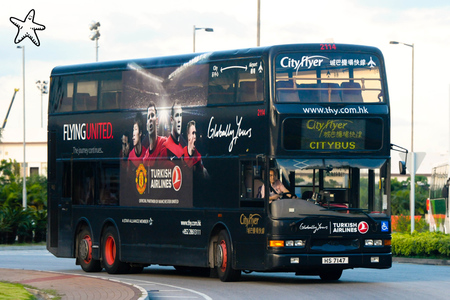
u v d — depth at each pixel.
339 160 19.72
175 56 22.59
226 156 20.67
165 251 22.42
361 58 20.12
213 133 21.09
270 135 19.56
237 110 20.47
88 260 25.20
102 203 24.47
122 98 23.89
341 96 19.88
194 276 23.61
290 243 19.36
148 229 22.94
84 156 25.03
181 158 21.97
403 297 17.12
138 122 23.36
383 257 19.89
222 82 20.97
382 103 20.09
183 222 21.88
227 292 18.36
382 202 19.98
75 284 19.14
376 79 20.14
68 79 25.61
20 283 19.50
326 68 19.94
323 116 19.67
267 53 19.83
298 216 19.47
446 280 21.50
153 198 22.80
